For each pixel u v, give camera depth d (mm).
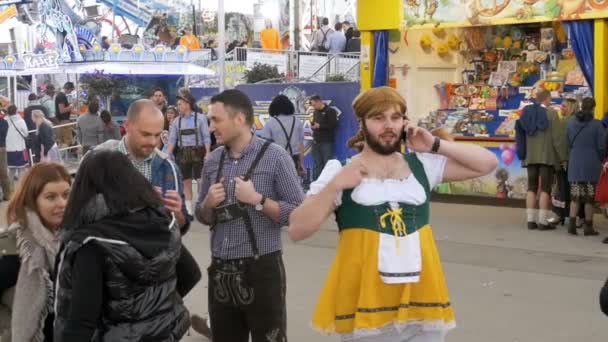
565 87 12922
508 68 13555
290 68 20984
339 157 15078
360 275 3562
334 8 33469
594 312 7145
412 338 3627
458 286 8102
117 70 22641
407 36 14180
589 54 11922
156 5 27453
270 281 4598
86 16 24812
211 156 4793
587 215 10586
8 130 16453
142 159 4750
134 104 4730
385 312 3549
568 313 7129
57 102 22109
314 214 3496
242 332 4766
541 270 8734
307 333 6707
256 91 16000
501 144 13102
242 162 4660
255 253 4574
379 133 3586
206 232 11320
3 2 23703
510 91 13516
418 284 3568
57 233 3725
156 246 3332
